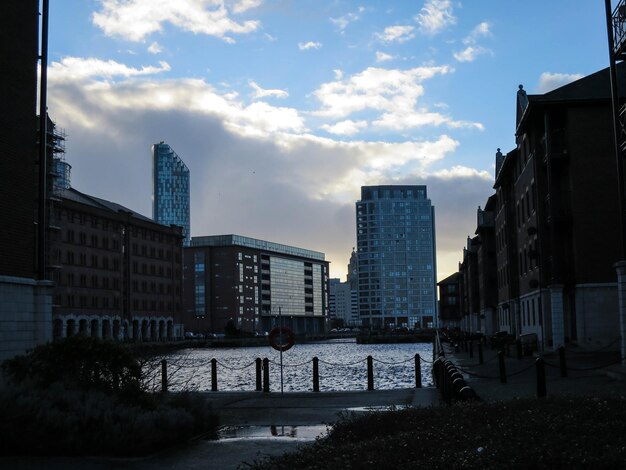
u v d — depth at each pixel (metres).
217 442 13.62
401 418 11.85
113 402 13.13
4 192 21.73
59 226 108.12
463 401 13.03
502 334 56.31
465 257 117.19
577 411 9.95
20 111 22.77
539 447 7.66
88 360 14.10
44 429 11.80
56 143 110.38
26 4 23.38
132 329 130.50
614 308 38.81
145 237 136.88
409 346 132.38
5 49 22.14
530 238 48.00
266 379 25.84
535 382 24.03
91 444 11.93
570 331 42.03
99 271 119.50
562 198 41.66
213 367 26.94
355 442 10.80
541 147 42.91
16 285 21.81
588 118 40.06
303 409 19.73
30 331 22.33
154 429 12.44
